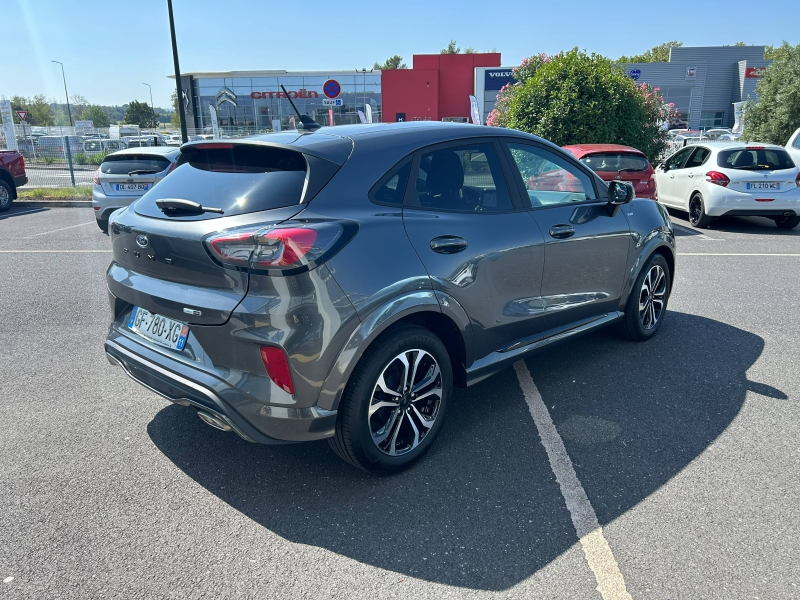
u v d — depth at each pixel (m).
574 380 4.02
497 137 3.52
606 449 3.15
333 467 3.05
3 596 2.17
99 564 2.34
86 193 15.68
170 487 2.87
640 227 4.38
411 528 2.56
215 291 2.53
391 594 2.18
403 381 2.85
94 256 8.27
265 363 2.44
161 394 2.81
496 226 3.29
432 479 2.91
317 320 2.45
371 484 2.88
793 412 3.53
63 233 10.33
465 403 3.72
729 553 2.36
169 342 2.77
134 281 2.91
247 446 3.26
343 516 2.64
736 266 7.34
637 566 2.30
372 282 2.62
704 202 10.09
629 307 4.50
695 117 46.12
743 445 3.17
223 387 2.50
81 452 3.19
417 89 40.34
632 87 14.45
